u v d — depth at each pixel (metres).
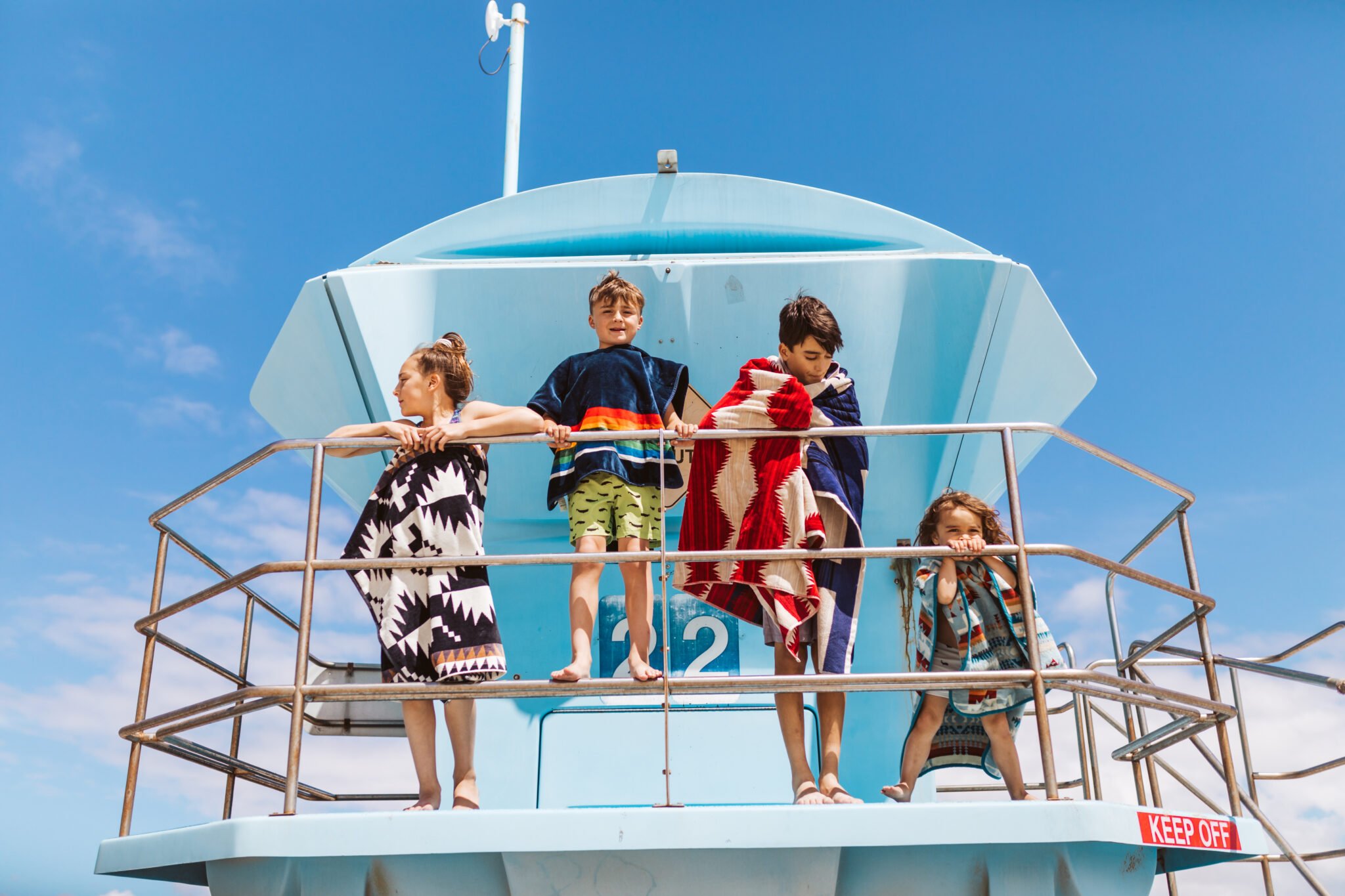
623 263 5.12
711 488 3.98
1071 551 3.64
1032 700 4.17
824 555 3.54
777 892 3.15
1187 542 4.27
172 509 4.16
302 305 5.12
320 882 3.32
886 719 4.93
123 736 3.86
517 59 6.86
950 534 4.27
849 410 4.08
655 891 3.16
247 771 4.67
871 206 5.32
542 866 3.19
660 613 5.05
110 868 3.61
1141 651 5.37
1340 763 5.70
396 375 5.16
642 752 4.78
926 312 5.07
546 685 3.48
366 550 3.96
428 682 3.78
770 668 4.93
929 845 3.18
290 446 3.88
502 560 3.60
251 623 4.96
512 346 5.18
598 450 4.04
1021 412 5.59
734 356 5.15
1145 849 3.46
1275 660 5.93
